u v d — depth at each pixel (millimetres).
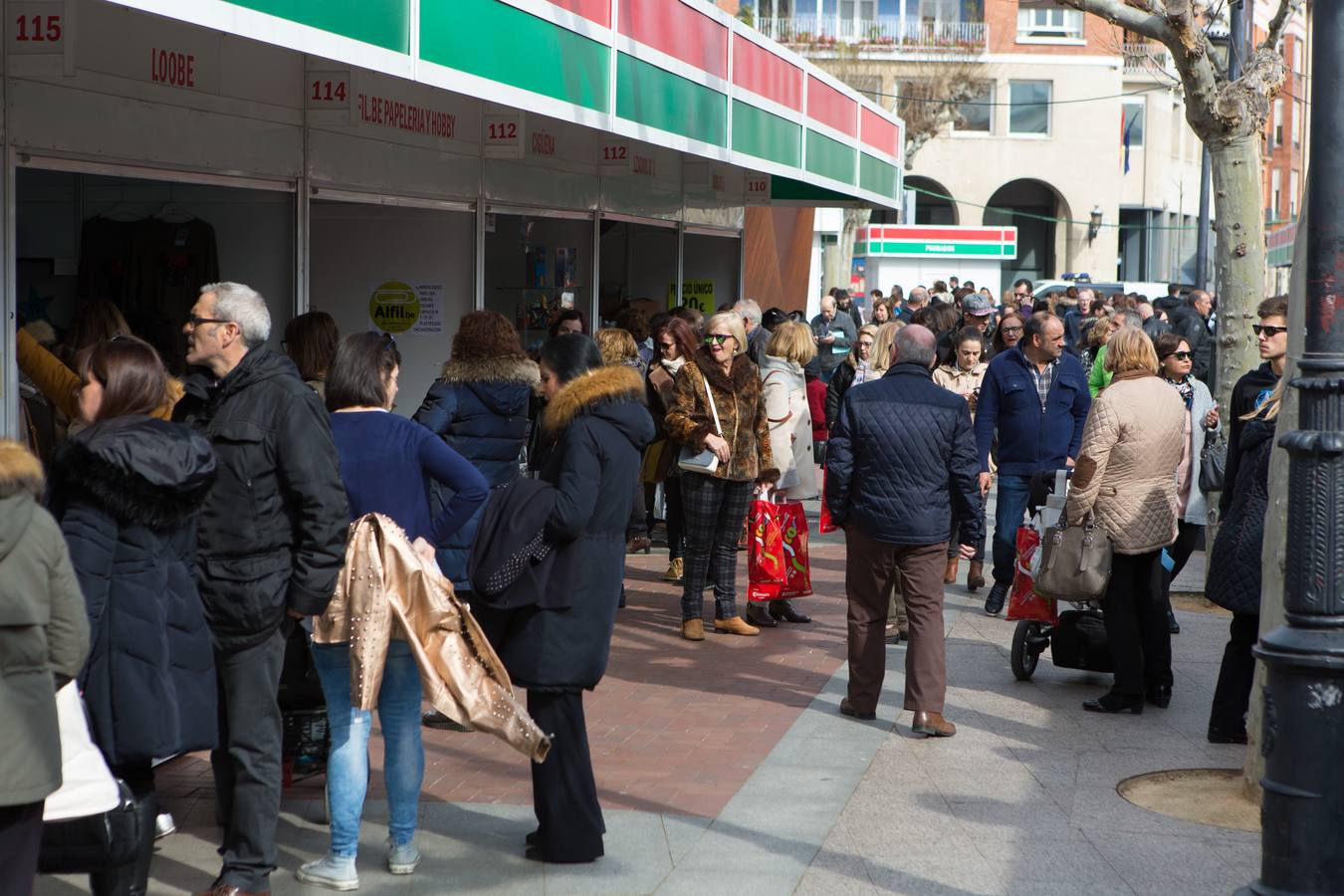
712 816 5812
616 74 9078
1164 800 6227
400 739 5117
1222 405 10617
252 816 4762
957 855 5449
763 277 20859
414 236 10922
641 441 5305
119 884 4406
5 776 3580
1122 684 7508
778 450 9297
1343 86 4211
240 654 4695
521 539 5074
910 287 37625
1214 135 10430
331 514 4645
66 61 6559
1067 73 52062
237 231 8820
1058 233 53094
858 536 7164
